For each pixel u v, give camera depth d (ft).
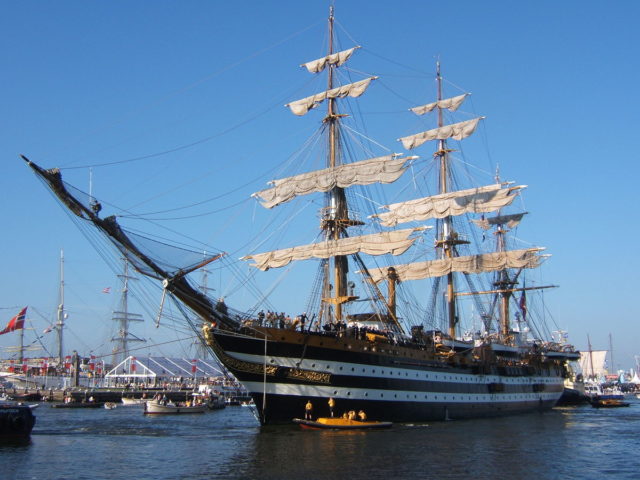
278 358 172.24
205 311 168.76
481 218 402.52
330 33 260.21
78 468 122.52
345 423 173.78
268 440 156.04
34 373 497.87
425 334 245.45
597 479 117.70
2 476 114.52
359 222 241.35
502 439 172.65
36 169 141.69
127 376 478.18
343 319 228.43
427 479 113.39
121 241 154.81
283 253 241.55
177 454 139.44
